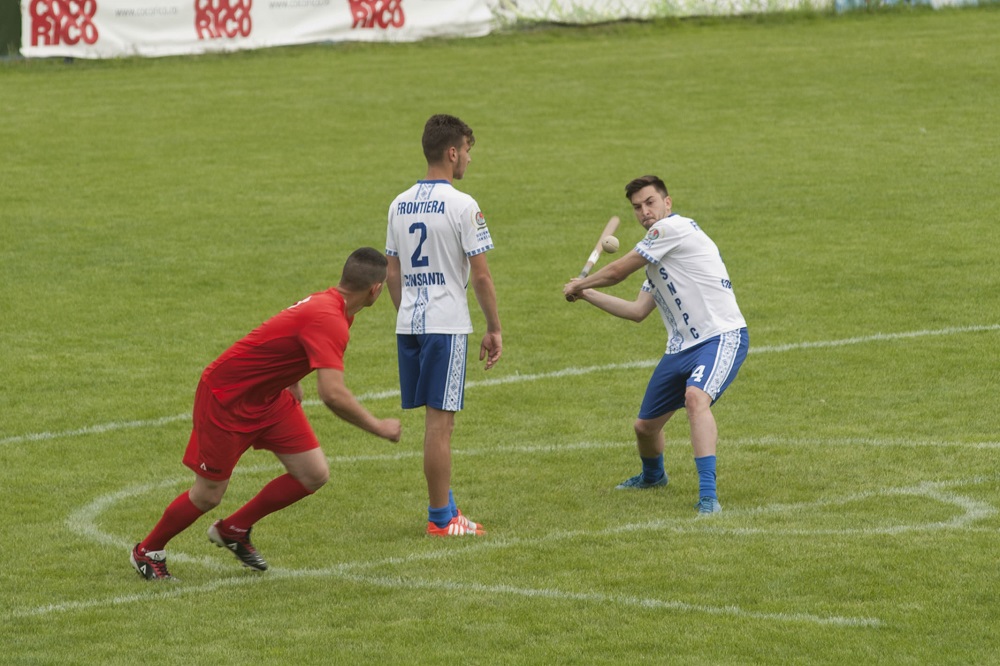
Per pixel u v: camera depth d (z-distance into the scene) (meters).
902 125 80.50
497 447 35.03
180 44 101.50
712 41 106.19
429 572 25.50
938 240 57.72
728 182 69.25
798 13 112.56
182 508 24.97
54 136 80.75
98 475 33.12
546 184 70.19
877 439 34.41
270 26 103.50
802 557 25.64
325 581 25.20
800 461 32.66
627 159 74.88
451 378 27.75
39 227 63.00
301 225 63.25
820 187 67.62
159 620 23.34
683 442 35.00
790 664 20.86
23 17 98.12
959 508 28.61
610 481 31.88
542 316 49.53
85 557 27.03
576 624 22.64
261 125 83.62
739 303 49.94
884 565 25.09
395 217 28.30
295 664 21.30
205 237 61.38
